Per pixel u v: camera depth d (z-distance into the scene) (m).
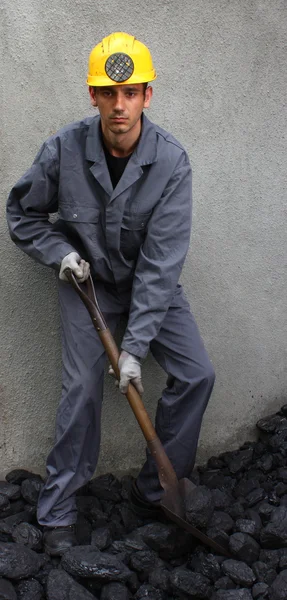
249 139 3.18
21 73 2.85
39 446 3.20
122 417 3.27
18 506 3.05
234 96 3.11
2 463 3.18
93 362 2.78
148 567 2.77
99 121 2.63
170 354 2.87
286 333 3.48
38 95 2.89
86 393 2.76
